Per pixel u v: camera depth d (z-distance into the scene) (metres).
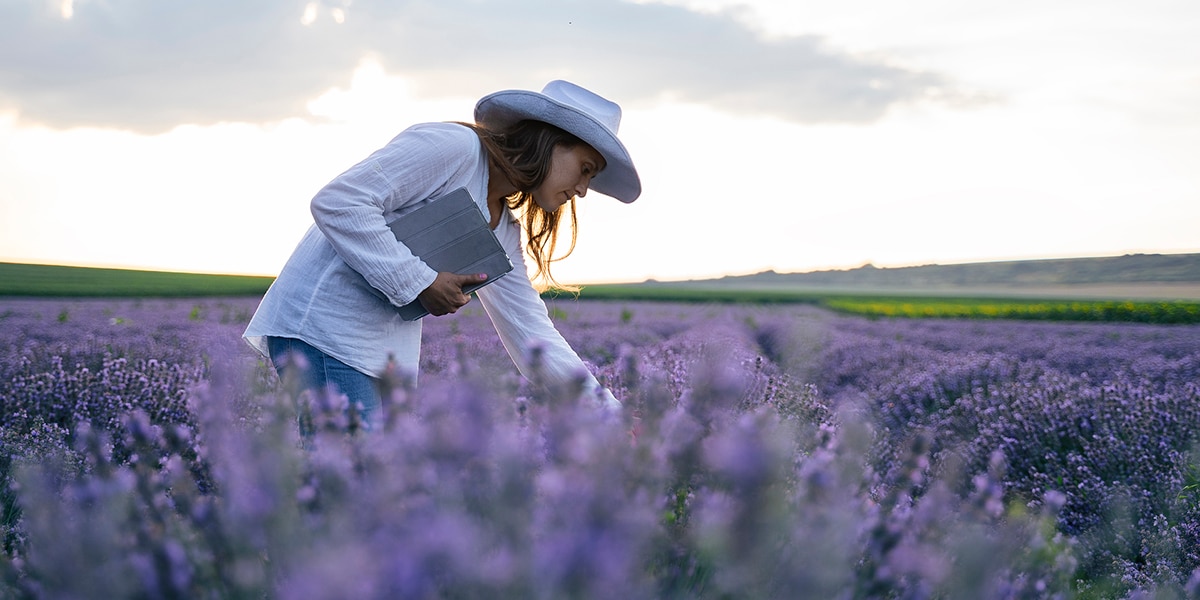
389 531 1.08
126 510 1.28
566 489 1.12
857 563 1.46
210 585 1.21
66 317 14.97
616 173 2.87
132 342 9.04
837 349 11.30
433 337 10.52
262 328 2.61
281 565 1.18
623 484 1.23
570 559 0.97
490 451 1.24
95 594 1.12
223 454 1.41
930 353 11.41
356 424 1.61
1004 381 7.91
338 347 2.54
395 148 2.54
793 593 1.16
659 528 1.31
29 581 1.28
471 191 2.67
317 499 1.33
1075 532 3.89
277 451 1.32
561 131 2.70
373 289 2.58
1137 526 3.83
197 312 17.36
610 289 53.19
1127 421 5.26
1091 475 4.60
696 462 1.40
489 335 11.06
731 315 20.02
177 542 1.24
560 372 2.83
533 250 3.12
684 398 1.47
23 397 4.99
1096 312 24.25
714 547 1.18
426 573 0.94
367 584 0.92
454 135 2.59
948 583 1.42
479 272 2.56
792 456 1.64
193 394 1.52
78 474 1.99
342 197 2.46
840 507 1.31
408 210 2.62
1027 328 19.39
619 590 1.00
